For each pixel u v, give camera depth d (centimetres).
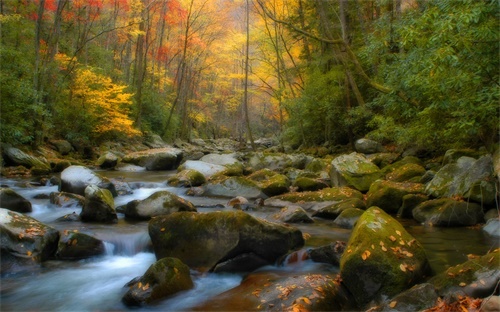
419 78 625
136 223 693
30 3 1780
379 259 395
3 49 1259
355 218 697
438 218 683
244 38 2536
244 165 1548
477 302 338
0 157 1241
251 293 414
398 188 802
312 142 2291
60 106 1828
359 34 1645
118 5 2397
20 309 402
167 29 3353
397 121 1098
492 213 665
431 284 367
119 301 420
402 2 1298
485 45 522
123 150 2209
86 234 557
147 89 3017
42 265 509
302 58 2228
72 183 920
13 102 1269
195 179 1161
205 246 505
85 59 2273
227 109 4747
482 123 651
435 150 1175
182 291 427
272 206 888
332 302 379
